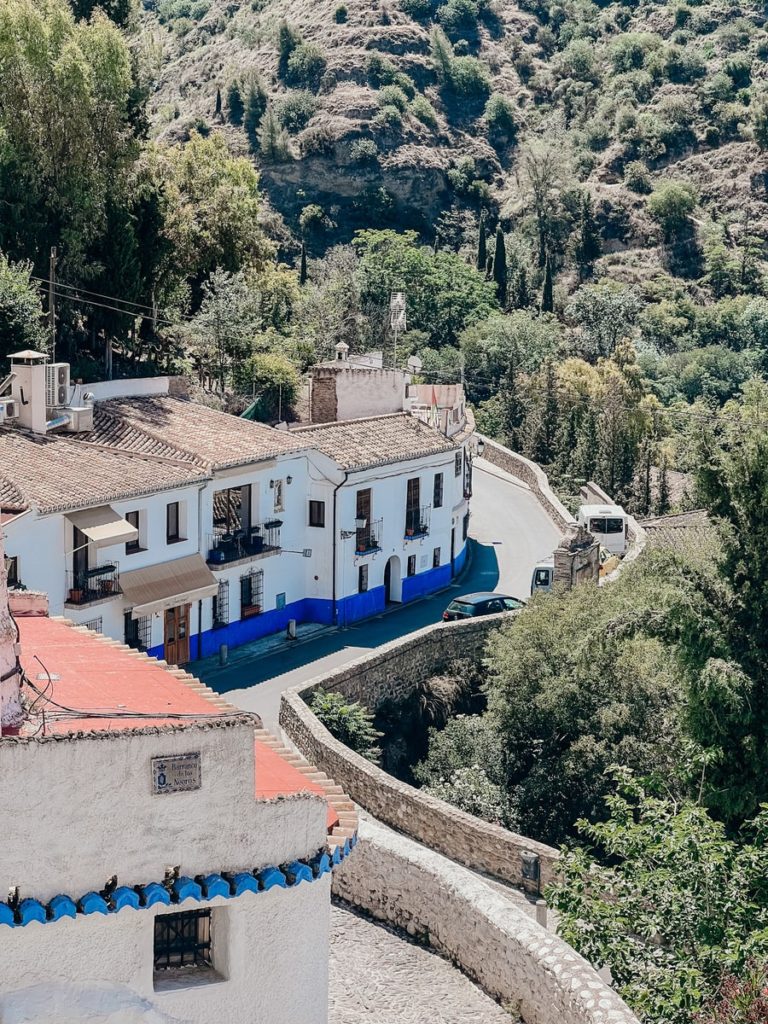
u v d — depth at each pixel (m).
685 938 24.39
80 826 16.67
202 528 49.41
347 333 105.88
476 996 22.72
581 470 91.25
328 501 54.59
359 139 175.50
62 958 16.86
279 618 53.84
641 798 28.75
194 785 17.22
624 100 195.50
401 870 24.81
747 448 36.47
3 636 17.66
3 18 64.50
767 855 25.56
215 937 18.08
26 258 64.00
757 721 35.22
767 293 167.00
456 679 48.56
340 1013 22.20
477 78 196.50
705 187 182.75
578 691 42.41
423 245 168.75
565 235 174.12
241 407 73.19
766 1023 21.19
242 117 186.00
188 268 80.75
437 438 60.94
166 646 48.09
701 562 38.06
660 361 142.62
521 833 40.25
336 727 40.16
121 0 77.00
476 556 67.19
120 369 69.88
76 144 65.69
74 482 44.75
